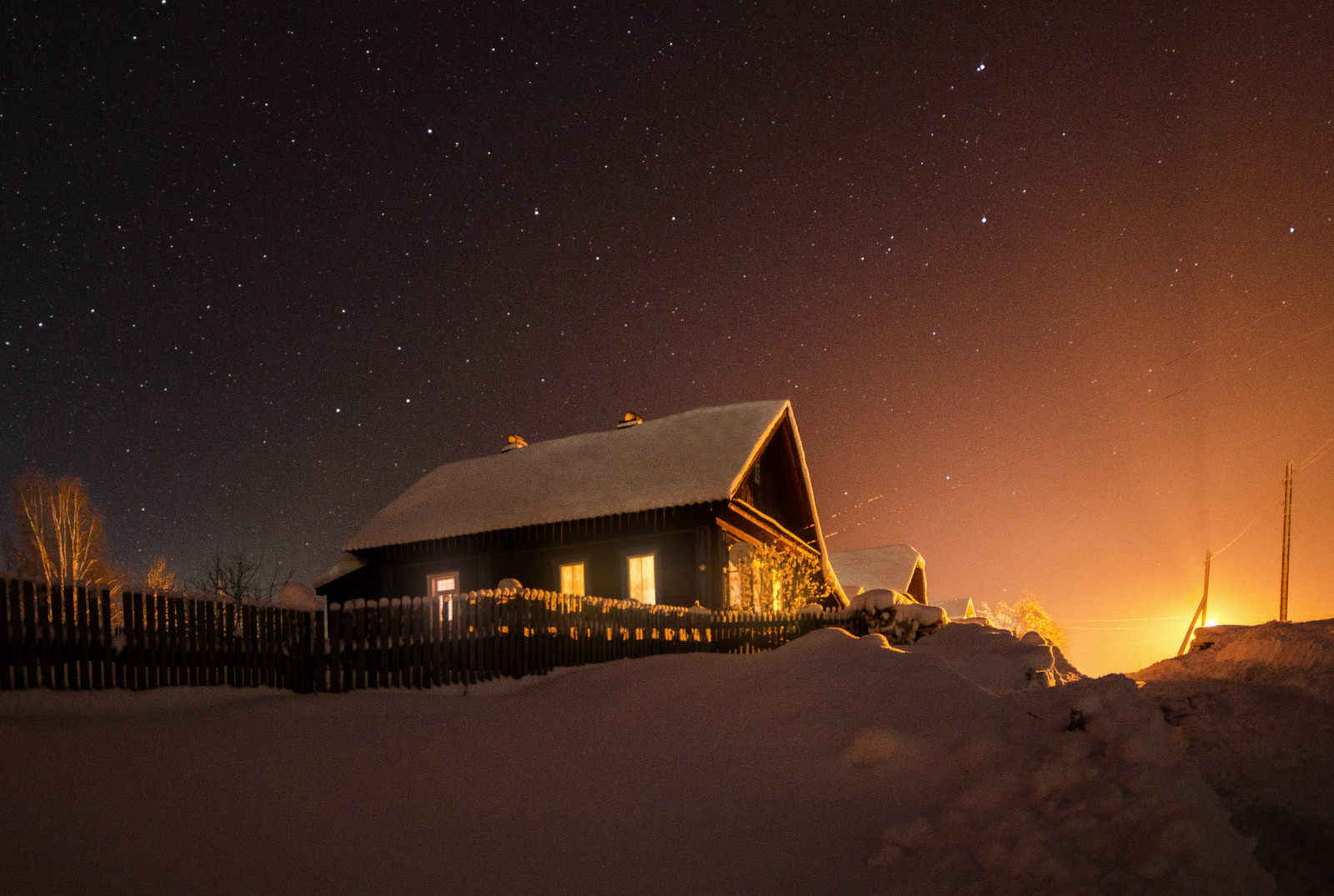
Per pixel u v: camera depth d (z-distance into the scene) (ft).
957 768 19.45
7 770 16.10
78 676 23.13
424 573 79.41
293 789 17.49
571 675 36.81
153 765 17.74
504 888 14.26
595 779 20.13
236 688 28.07
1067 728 19.54
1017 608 148.36
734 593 72.18
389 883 13.98
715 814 18.17
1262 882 13.78
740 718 24.84
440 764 20.34
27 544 88.28
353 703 28.25
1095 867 13.74
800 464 82.28
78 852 13.55
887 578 114.73
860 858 16.10
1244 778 23.43
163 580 98.94
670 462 72.90
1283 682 35.83
